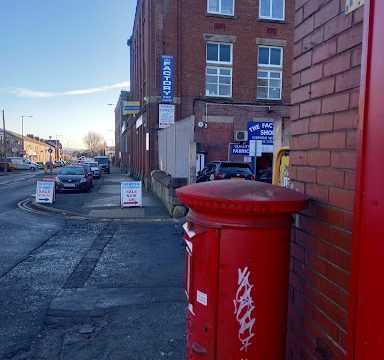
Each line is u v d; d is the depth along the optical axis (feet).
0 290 18.93
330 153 7.52
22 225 36.09
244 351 7.50
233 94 72.54
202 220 7.67
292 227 9.11
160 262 24.13
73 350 13.17
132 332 14.52
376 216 5.70
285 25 73.77
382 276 5.56
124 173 157.07
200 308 7.75
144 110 79.30
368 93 5.94
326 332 7.51
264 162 70.69
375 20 5.81
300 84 8.88
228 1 72.28
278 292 7.63
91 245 28.71
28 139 343.05
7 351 13.07
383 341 5.54
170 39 69.82
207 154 71.67
